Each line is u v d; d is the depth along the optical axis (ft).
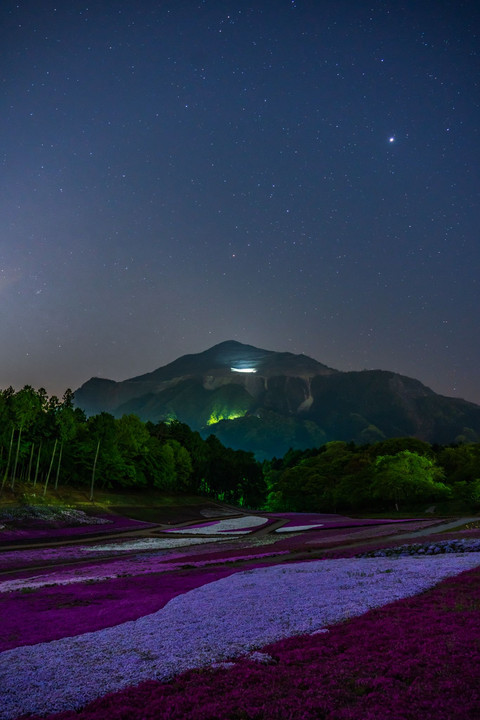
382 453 467.11
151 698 34.94
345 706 31.63
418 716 29.60
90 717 32.32
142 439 423.64
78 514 279.90
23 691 37.47
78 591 84.12
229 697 33.86
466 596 56.85
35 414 325.62
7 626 59.16
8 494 288.51
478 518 225.15
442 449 587.68
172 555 148.46
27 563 145.38
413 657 38.81
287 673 37.50
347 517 341.41
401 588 64.23
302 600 61.41
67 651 46.73
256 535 226.99
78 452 373.40
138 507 356.38
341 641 44.14
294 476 495.00
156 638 49.08
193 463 522.88
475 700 30.96
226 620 54.19
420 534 161.38
